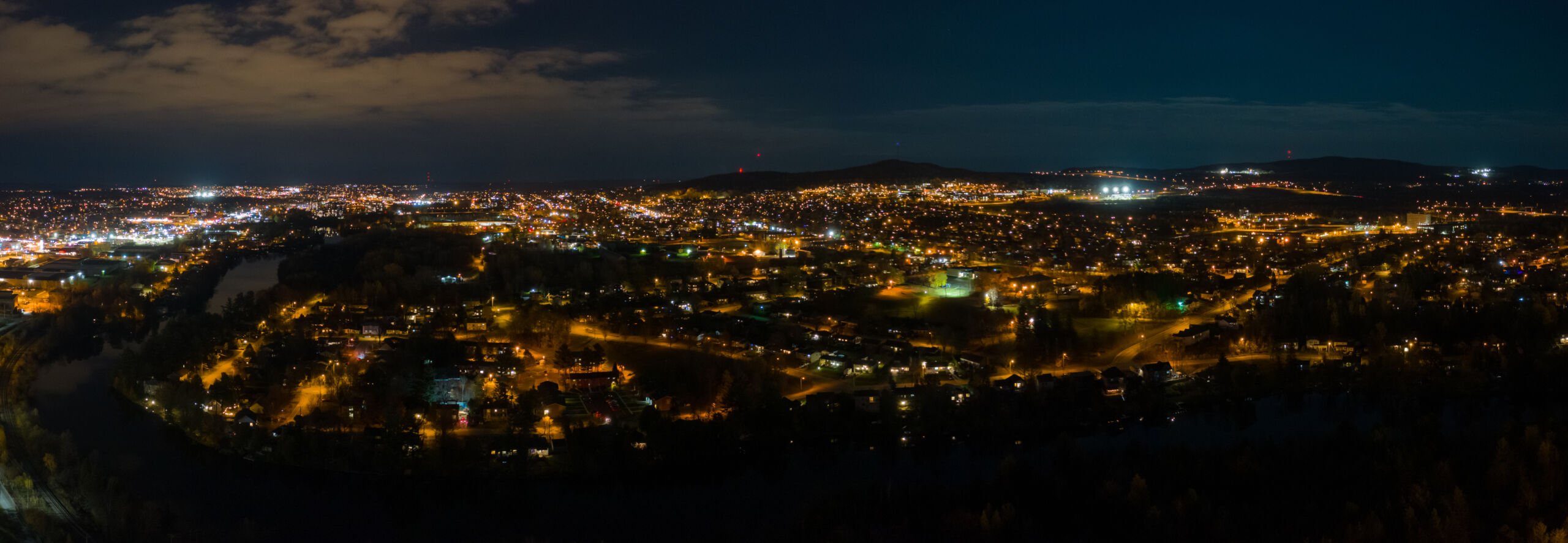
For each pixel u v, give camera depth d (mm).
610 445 168375
